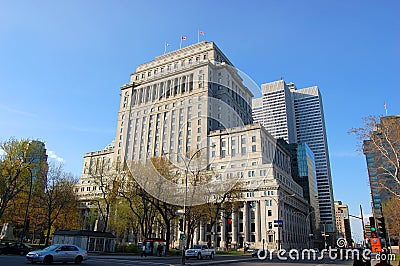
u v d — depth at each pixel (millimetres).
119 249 42156
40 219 56094
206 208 43719
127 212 50250
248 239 83562
